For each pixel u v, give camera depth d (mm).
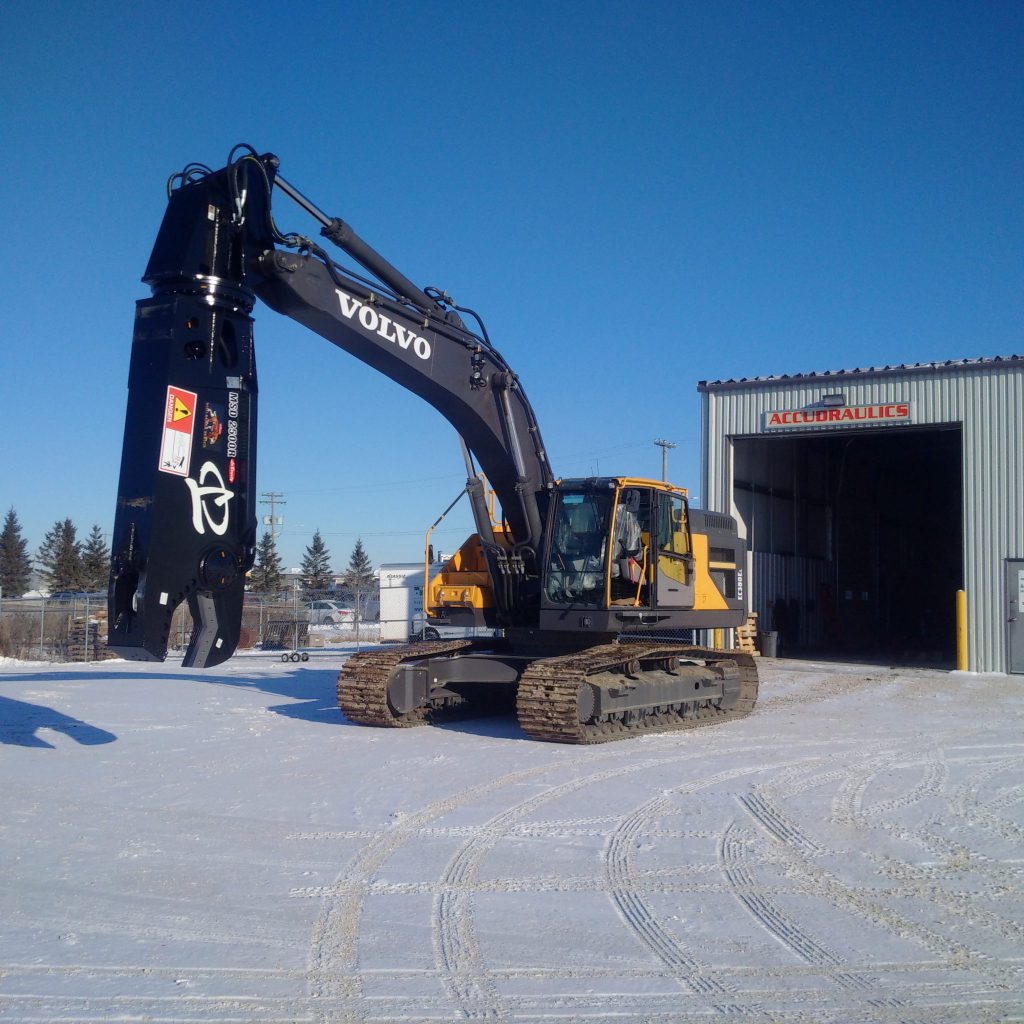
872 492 35219
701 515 15289
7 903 6457
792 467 29797
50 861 7348
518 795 9469
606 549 12805
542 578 13117
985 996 5109
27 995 5059
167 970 5395
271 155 9148
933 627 37812
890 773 10703
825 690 19094
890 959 5602
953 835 8203
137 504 7852
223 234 8586
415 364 11289
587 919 6215
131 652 7723
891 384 23375
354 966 5461
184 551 7887
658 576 13523
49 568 88562
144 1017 4809
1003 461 22078
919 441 31312
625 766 10922
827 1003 5016
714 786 9953
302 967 5445
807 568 30297
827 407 24078
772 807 9094
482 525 13305
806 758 11555
